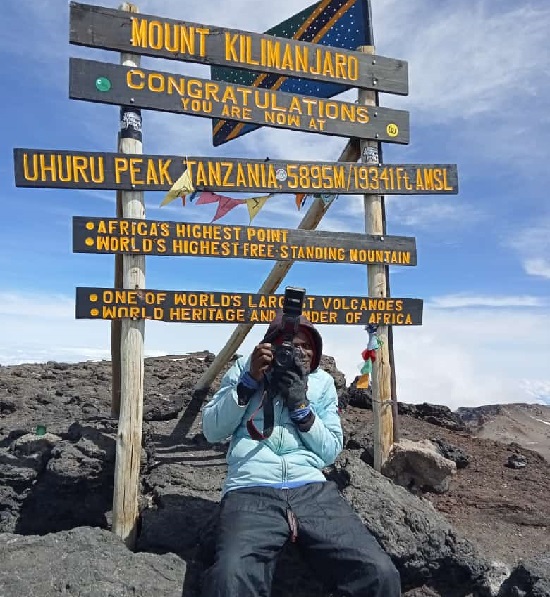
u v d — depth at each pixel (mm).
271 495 1950
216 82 2814
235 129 3625
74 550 2002
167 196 2676
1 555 1943
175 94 2727
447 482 3119
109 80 2609
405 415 4680
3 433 3324
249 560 1730
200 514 2475
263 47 2947
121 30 2660
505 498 3092
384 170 3139
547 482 3361
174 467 2920
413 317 3182
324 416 2230
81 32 2588
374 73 3193
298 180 2965
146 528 2387
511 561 2506
